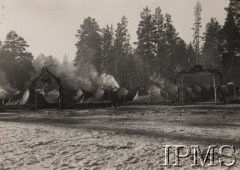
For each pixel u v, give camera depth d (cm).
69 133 1230
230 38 5628
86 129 1366
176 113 2378
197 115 2128
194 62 7669
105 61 7225
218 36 6316
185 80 6412
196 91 4953
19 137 1138
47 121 1853
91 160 735
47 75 3616
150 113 2434
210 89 5262
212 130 1253
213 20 7250
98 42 7025
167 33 6956
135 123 1620
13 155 812
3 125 1609
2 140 1068
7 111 3172
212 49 7081
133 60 7606
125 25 7306
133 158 748
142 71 6781
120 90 4697
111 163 701
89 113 2592
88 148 886
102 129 1358
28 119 2041
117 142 977
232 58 5712
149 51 6481
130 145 920
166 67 6681
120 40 7281
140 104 4181
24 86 5894
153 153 798
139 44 6562
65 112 2789
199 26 7331
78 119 1970
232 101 4206
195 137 1057
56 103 3806
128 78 7231
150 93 4297
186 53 7944
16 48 6344
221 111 2480
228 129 1284
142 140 1009
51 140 1048
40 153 831
